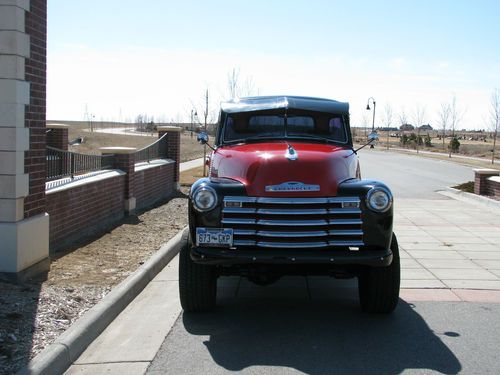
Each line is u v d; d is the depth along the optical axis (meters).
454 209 14.93
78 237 9.34
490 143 85.31
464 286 7.22
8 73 6.29
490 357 4.88
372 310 5.98
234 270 5.77
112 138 60.34
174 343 5.19
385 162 38.97
